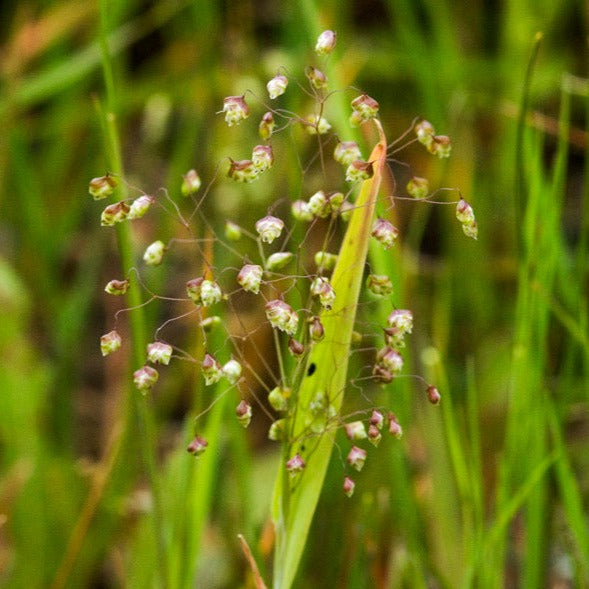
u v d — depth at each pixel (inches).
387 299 21.3
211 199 30.5
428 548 23.3
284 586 20.4
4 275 29.3
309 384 20.2
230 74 31.8
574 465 24.8
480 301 29.3
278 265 19.9
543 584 22.9
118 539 25.2
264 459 26.9
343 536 23.3
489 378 27.9
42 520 24.5
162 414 26.9
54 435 27.2
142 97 33.0
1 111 31.0
